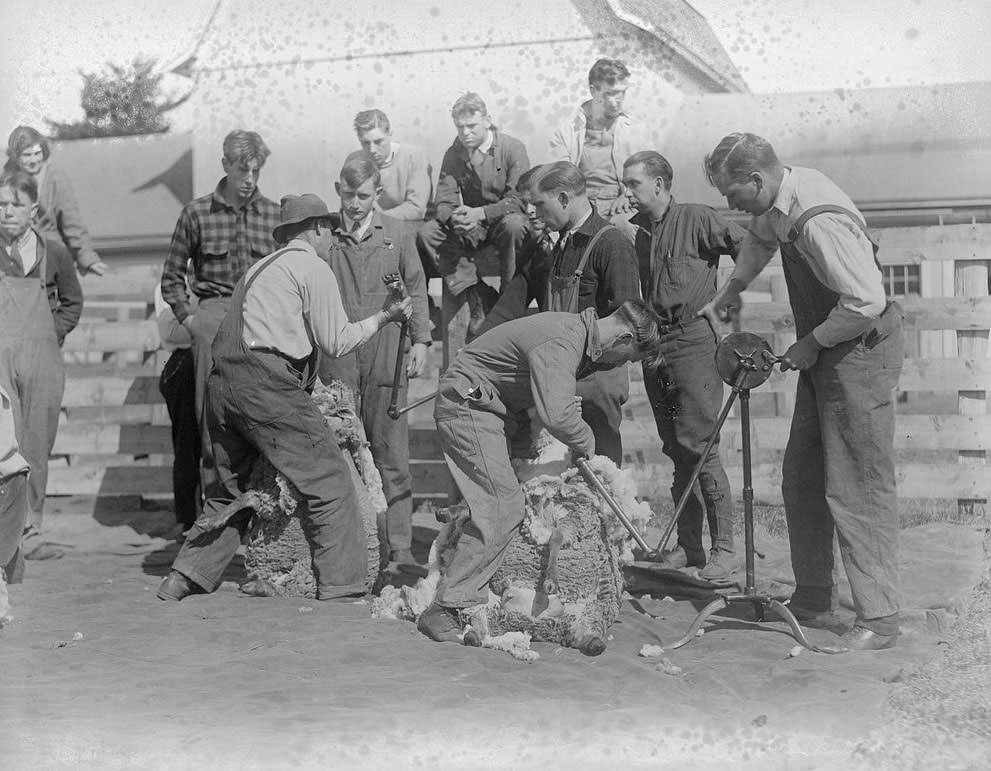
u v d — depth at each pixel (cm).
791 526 463
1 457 525
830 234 410
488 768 307
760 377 435
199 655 416
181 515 663
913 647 418
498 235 590
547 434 472
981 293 703
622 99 628
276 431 500
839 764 313
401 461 570
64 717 344
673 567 545
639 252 545
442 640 428
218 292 635
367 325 512
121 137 771
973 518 670
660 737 327
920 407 709
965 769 309
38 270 647
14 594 527
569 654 412
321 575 508
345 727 332
